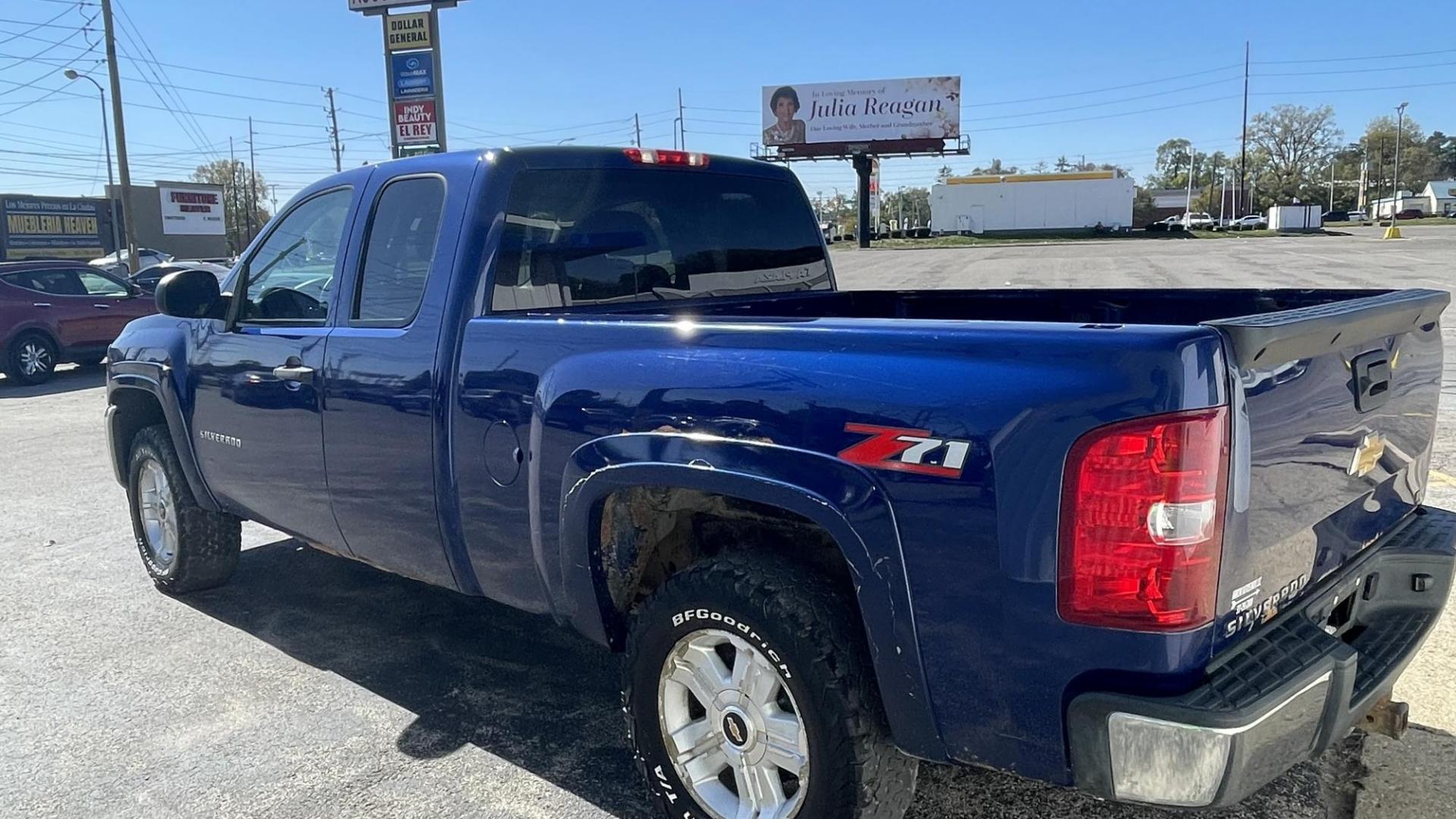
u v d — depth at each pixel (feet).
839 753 8.07
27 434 33.68
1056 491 6.82
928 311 14.84
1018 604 7.04
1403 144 426.92
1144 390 6.58
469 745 11.71
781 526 9.25
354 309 12.37
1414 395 9.75
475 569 11.15
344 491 12.46
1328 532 8.37
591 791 10.71
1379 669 8.57
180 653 14.49
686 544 10.14
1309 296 11.58
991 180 240.73
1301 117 373.61
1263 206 380.17
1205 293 12.66
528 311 11.35
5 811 10.48
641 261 12.66
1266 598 7.54
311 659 14.21
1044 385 6.89
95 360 49.34
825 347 8.05
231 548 16.60
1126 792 6.85
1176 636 6.70
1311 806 9.93
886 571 7.54
